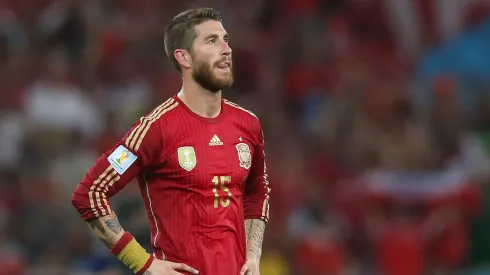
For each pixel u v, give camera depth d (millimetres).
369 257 39719
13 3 54688
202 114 18156
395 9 56438
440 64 52281
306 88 52031
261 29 56156
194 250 17719
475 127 48688
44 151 43594
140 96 48469
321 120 48250
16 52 51000
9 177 40719
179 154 17750
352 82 50625
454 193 40156
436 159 43531
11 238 38469
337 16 57000
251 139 18594
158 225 18047
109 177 17766
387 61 54375
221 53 18047
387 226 39781
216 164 17891
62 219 38875
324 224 39844
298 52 53625
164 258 17906
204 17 18203
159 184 17969
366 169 44531
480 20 54750
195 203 17797
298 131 48219
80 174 42031
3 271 36375
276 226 38250
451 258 39312
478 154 43594
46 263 36969
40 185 41062
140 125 17781
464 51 52281
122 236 17719
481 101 49562
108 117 45188
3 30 51469
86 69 51281
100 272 32781
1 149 43688
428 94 49281
